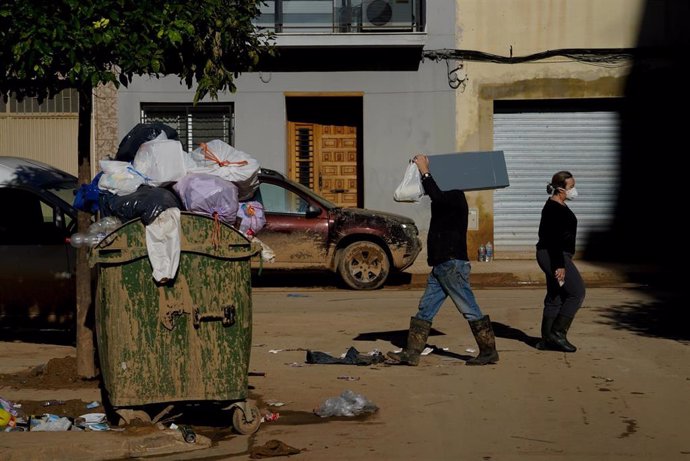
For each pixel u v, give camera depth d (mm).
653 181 20578
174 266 7082
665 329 12031
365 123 20359
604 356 10359
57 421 7418
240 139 20266
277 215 16375
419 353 9969
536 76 20328
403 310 13891
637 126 20594
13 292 11117
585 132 20703
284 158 20344
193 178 7438
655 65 20312
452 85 20344
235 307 7207
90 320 9125
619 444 7172
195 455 6965
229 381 7223
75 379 9125
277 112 20266
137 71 8312
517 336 11570
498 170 10016
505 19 20312
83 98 8969
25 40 7797
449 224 9859
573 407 8250
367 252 16469
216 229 7160
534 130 20703
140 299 7098
